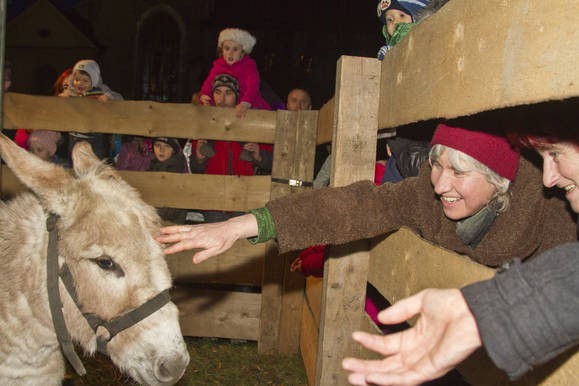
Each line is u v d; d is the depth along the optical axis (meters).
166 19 19.80
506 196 1.90
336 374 2.55
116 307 2.14
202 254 2.04
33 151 5.21
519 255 1.91
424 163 2.14
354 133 2.42
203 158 5.39
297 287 4.91
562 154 1.49
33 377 2.38
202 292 5.06
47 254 2.21
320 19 17.61
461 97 1.52
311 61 16.84
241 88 5.83
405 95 2.04
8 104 4.80
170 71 19.97
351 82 2.41
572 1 1.02
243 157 5.14
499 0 1.31
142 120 4.89
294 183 4.71
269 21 17.73
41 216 2.33
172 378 2.14
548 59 1.09
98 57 19.88
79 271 2.17
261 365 4.68
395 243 2.11
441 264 1.63
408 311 0.99
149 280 2.15
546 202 1.89
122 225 2.15
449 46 1.62
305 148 4.69
